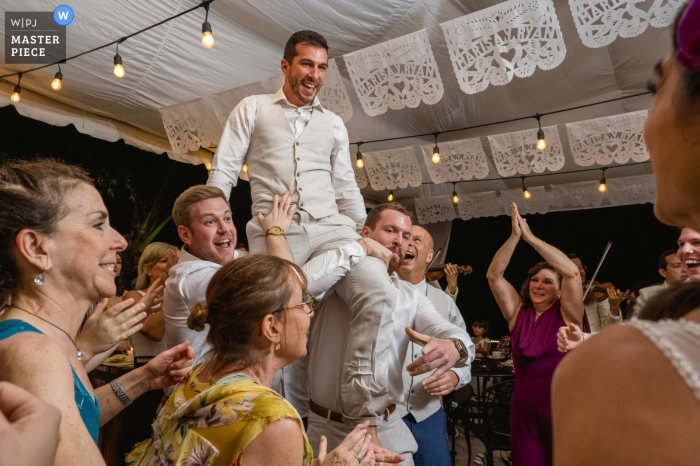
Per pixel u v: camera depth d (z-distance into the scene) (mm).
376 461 1229
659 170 423
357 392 1592
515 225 2732
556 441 386
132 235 5926
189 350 1329
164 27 3342
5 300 885
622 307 4824
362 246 1731
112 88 4059
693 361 333
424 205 8531
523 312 2824
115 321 1277
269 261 1165
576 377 380
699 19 370
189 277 1709
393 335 1914
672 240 9391
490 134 5484
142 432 2400
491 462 3570
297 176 1965
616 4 2270
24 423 354
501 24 2535
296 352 1160
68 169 963
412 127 5223
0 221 848
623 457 328
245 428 903
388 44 2910
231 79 3959
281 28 3379
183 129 4371
